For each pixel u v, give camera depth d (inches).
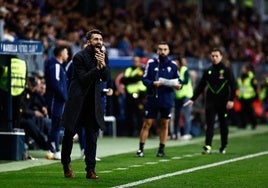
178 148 2110.0
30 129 1985.7
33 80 2090.3
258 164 1681.8
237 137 2566.4
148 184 1341.0
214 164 1675.7
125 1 3718.0
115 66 2650.1
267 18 4717.0
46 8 2933.1
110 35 3137.3
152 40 3395.7
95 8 3430.1
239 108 3085.6
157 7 3789.4
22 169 1557.6
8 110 1797.5
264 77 3454.7
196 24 3902.6
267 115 3432.6
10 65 1803.6
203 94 2822.3
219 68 1932.8
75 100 1354.6
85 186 1307.8
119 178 1416.1
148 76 1843.0
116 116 2632.9
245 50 3991.1
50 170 1536.7
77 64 1362.0
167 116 1838.1
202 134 2726.4
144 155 1881.2
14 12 2509.8
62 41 2102.6
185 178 1428.4
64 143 1391.5
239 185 1341.0
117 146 2210.9
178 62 2413.9
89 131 1382.9
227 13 4234.7
